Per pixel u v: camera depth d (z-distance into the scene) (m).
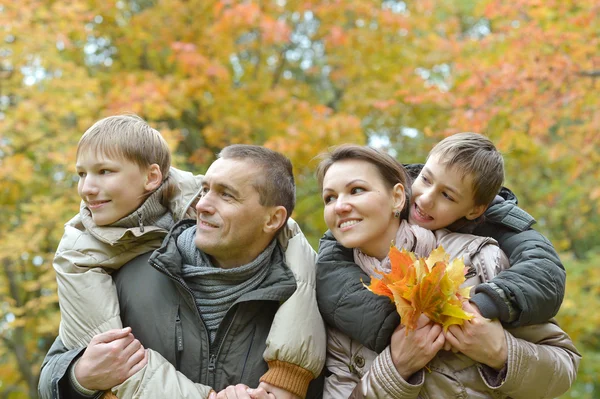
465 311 1.87
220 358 2.05
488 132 5.04
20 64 5.98
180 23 6.97
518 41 4.98
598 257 7.38
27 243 5.90
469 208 2.11
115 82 6.56
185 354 2.05
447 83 6.08
